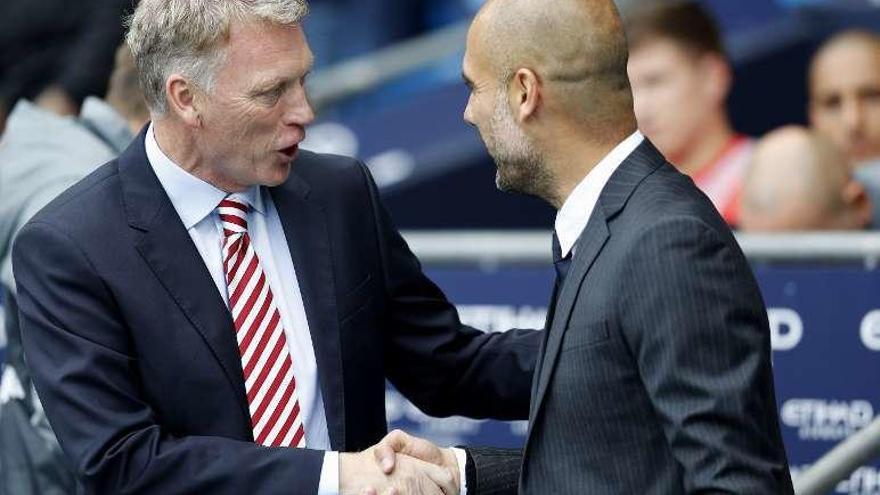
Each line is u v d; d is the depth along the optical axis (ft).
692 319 37.45
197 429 42.91
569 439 39.19
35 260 43.06
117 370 42.45
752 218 70.38
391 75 78.33
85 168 54.34
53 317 42.65
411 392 48.16
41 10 58.23
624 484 38.65
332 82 78.48
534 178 40.60
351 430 44.50
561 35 39.58
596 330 38.58
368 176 46.57
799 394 60.90
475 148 76.38
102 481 41.98
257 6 41.60
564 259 40.55
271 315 43.62
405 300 47.09
